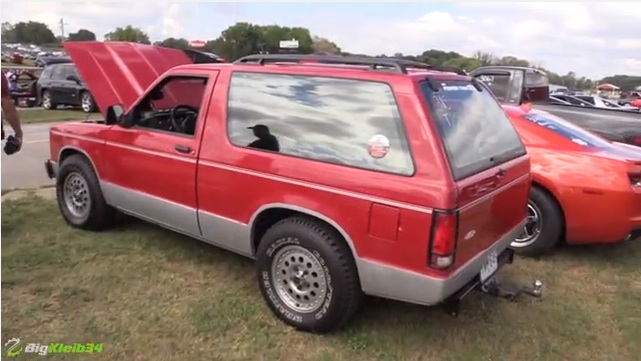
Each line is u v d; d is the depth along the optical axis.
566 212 4.59
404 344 3.32
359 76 3.15
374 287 3.05
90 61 5.36
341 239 3.18
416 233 2.82
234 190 3.60
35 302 3.65
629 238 4.53
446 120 3.05
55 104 17.66
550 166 4.61
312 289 3.33
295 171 3.26
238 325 3.46
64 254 4.42
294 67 3.47
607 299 4.07
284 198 3.32
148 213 4.32
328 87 3.26
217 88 3.77
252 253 3.67
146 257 4.45
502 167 3.41
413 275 2.87
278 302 3.49
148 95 4.32
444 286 2.82
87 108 16.73
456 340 3.40
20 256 4.32
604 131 7.61
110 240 4.77
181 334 3.34
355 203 3.01
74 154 5.01
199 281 4.06
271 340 3.31
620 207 4.38
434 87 3.11
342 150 3.13
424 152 2.84
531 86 8.92
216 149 3.69
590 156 4.54
